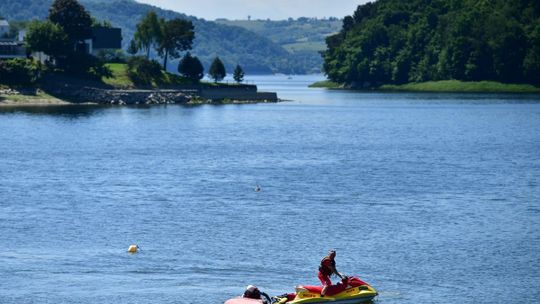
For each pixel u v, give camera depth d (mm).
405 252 193250
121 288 167125
